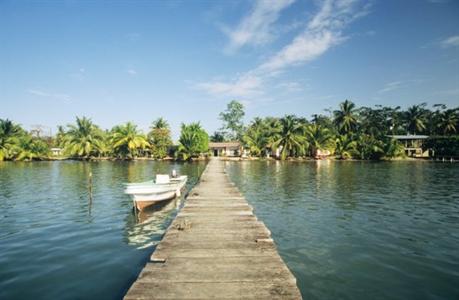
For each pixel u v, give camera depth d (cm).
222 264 638
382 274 817
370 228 1273
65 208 1680
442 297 696
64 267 856
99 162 6469
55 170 4284
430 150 7250
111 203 1833
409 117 8512
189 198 1494
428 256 949
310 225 1325
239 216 1097
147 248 1027
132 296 502
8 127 6638
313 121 9019
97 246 1041
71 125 7156
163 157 7331
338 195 2150
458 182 2884
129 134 6869
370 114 9088
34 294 702
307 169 4547
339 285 754
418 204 1806
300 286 748
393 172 3972
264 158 7306
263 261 655
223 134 9850
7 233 1184
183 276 578
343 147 6988
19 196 2069
